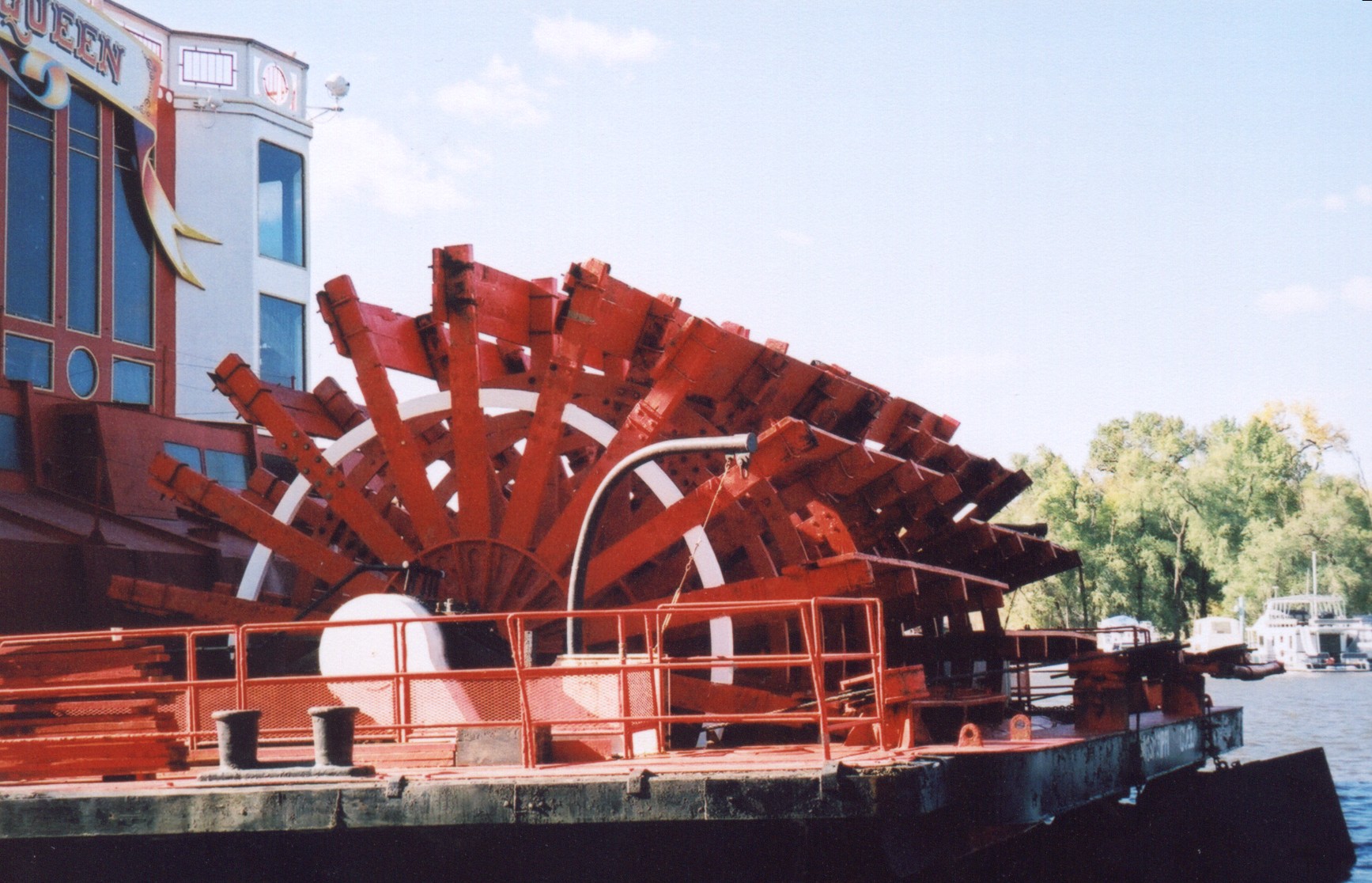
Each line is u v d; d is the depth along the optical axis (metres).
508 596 14.27
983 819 9.46
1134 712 16.23
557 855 9.02
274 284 27.97
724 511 14.48
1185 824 15.73
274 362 28.05
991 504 20.83
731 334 14.77
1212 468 70.75
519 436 15.68
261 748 10.98
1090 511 72.06
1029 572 20.92
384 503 16.08
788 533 14.25
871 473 15.28
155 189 25.23
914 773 8.53
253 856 9.34
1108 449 94.81
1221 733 17.22
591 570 13.85
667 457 14.83
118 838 9.46
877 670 9.57
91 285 23.75
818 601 9.12
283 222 28.52
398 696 9.90
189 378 26.14
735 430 15.66
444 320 14.57
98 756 9.96
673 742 13.29
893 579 14.48
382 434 14.92
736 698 13.30
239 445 23.28
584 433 14.60
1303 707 41.28
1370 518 68.44
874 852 8.71
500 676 9.36
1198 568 72.69
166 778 9.71
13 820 9.05
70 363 23.02
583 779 8.59
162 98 26.27
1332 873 17.56
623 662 9.63
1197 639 66.56
